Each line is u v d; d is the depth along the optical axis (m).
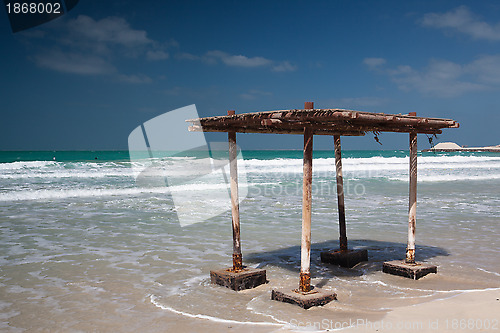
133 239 9.09
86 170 29.02
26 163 32.41
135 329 4.38
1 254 7.68
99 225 10.66
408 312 4.66
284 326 4.36
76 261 7.26
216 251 8.09
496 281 6.09
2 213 12.27
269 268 6.92
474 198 16.41
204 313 4.82
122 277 6.34
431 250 8.14
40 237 9.18
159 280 6.19
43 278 6.27
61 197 16.09
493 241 8.94
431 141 6.59
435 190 19.34
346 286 5.88
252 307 4.99
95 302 5.24
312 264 7.19
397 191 18.69
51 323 4.55
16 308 5.02
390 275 6.49
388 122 5.23
